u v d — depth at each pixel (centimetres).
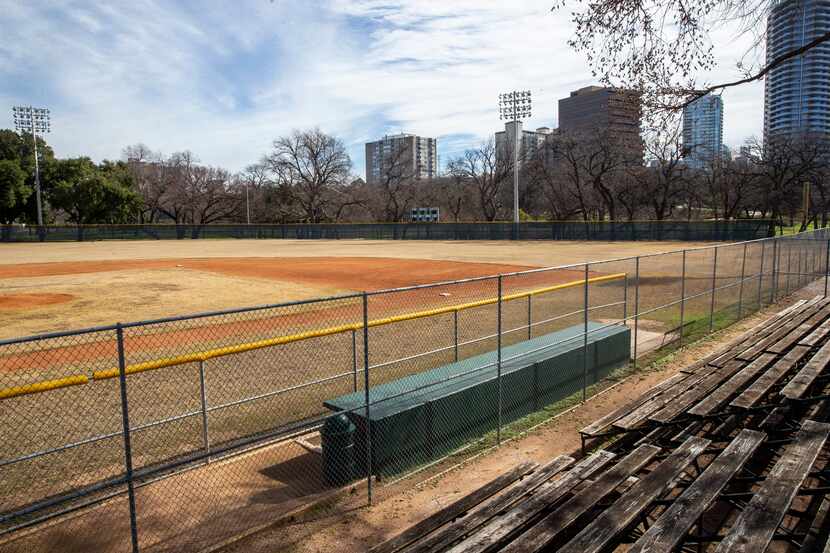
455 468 694
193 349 1195
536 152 7406
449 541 451
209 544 516
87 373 1018
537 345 971
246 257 3978
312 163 8062
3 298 2002
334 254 4141
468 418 769
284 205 8206
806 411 726
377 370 1028
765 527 385
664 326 1422
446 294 2012
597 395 948
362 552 511
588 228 5206
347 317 1569
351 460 642
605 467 600
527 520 460
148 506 583
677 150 1689
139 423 787
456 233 5991
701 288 2009
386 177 9019
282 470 667
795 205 5919
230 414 823
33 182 7188
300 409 842
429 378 803
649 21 966
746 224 4434
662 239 4844
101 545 511
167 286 2350
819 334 984
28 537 521
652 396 769
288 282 2486
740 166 6003
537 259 3331
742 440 540
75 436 743
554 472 567
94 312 1728
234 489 621
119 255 4300
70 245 5781
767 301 1750
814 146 5091
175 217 8469
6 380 979
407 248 4697
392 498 620
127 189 7544
